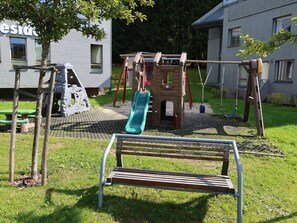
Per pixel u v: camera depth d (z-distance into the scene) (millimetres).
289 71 17125
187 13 37938
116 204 4004
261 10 19031
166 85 10188
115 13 4523
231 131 9453
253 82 9438
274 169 5652
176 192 4398
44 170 4520
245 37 5305
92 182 4637
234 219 3805
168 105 16906
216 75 25875
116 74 31359
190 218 3795
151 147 4387
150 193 4355
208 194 4371
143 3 5176
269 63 18359
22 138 7590
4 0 3807
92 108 14141
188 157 4223
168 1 37688
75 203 3965
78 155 6020
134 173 4059
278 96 16391
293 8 16688
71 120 10852
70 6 4160
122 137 4461
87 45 19500
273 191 4621
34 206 3840
